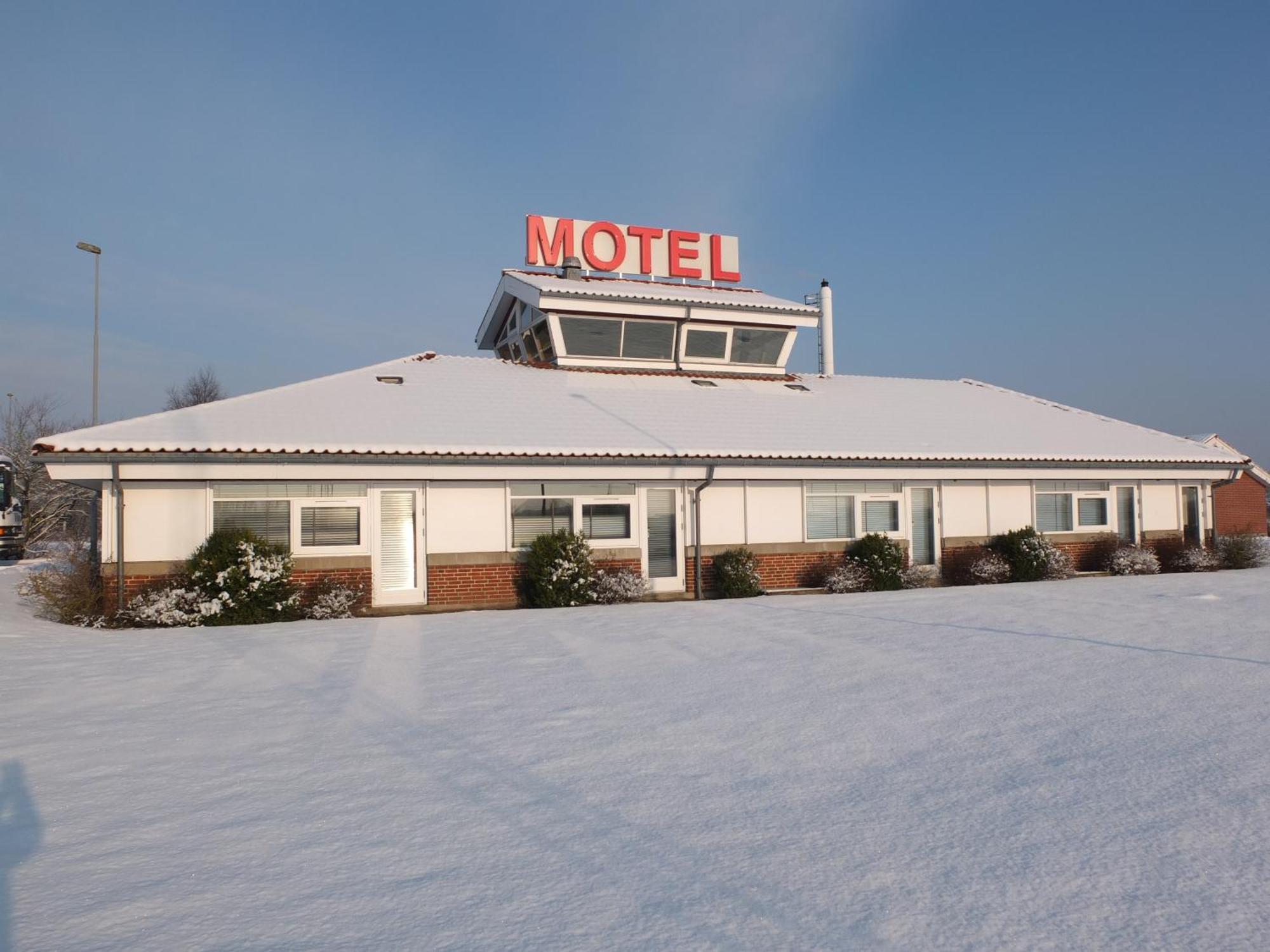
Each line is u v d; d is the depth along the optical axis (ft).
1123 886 13.21
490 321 94.53
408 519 54.44
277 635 41.70
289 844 15.30
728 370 84.28
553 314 78.23
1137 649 33.42
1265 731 21.34
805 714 24.02
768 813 16.52
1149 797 17.01
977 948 11.48
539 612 50.49
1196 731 21.48
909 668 30.19
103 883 13.79
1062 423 81.51
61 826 16.38
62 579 50.44
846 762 19.62
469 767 19.70
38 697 27.91
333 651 36.35
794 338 85.81
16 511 118.62
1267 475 141.18
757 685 27.94
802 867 14.05
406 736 22.59
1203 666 29.76
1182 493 78.13
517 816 16.58
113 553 48.39
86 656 35.86
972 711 23.99
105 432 50.11
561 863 14.37
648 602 56.34
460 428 57.31
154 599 46.52
